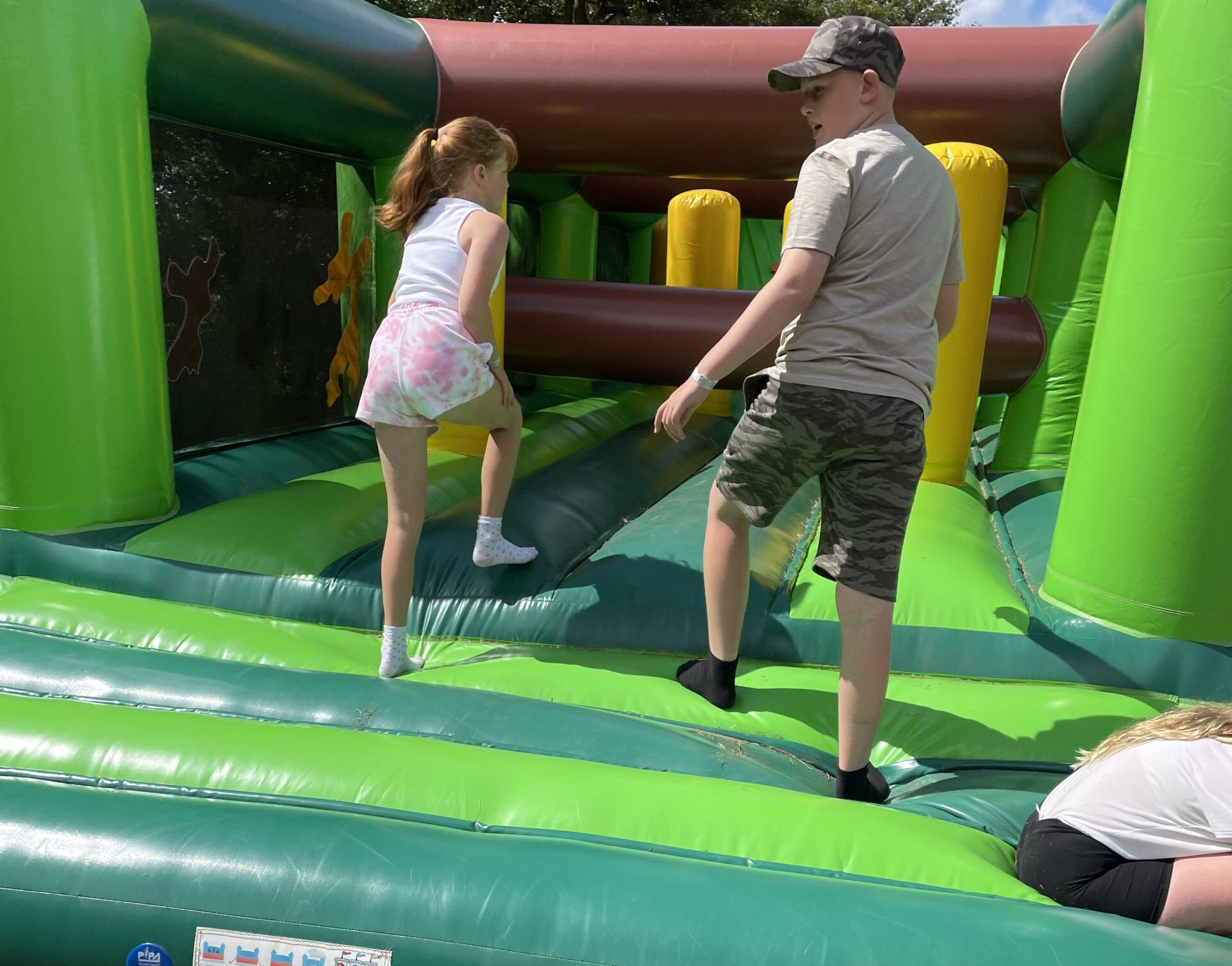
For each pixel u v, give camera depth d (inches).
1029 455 167.2
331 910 53.8
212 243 148.3
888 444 73.6
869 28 75.2
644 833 60.9
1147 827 56.9
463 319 89.4
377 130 154.6
